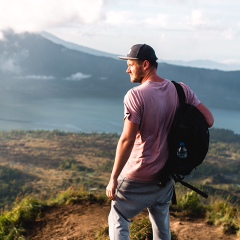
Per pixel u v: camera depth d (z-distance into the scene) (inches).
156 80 103.2
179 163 99.2
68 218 191.6
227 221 182.4
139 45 103.3
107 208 206.5
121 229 104.6
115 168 98.5
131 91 100.1
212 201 215.6
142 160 100.9
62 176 6151.6
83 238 169.2
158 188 104.3
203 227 182.1
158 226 112.5
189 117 99.1
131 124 97.5
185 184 104.6
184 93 103.5
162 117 99.1
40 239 171.9
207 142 99.5
